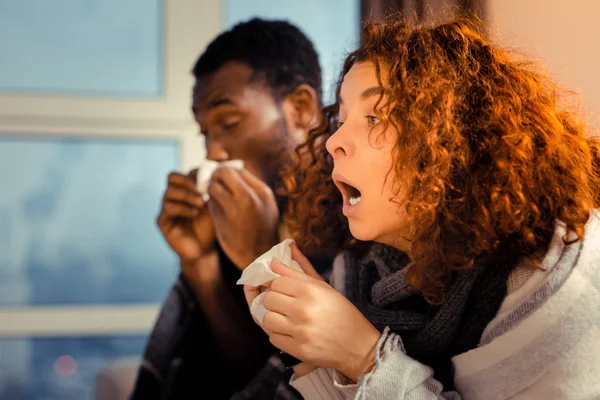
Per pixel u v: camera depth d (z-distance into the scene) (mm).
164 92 1936
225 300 1079
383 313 773
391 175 682
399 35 717
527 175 674
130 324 1945
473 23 774
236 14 1971
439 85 674
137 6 1974
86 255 1977
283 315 688
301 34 1115
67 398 2002
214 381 1077
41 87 1938
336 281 854
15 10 1924
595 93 1315
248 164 1083
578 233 660
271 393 1007
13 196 1938
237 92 1082
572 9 1308
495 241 681
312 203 873
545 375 646
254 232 1061
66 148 1956
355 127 699
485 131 686
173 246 1100
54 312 1914
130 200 1991
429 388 682
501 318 676
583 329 633
